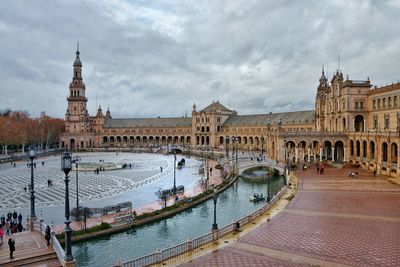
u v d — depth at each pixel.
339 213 45.56
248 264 29.06
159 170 109.06
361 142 94.12
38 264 27.30
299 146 107.94
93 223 48.09
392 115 89.88
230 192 74.12
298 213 45.88
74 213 49.25
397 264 28.84
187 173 102.06
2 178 90.94
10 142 154.38
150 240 43.78
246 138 190.12
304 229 38.72
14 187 76.88
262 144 177.62
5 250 29.48
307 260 29.88
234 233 37.47
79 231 42.84
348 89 102.38
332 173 82.88
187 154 166.00
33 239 32.47
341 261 29.59
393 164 78.38
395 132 75.44
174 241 43.34
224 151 163.38
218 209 59.31
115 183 83.12
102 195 68.31
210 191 68.38
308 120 152.00
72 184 81.69
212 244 34.03
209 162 131.38
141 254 39.09
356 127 105.06
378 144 82.88
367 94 103.19
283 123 167.12
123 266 27.56
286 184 66.81
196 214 56.03
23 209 56.25
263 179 90.56
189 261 29.73
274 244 33.94
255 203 63.62
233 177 88.12
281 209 48.09
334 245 33.50
